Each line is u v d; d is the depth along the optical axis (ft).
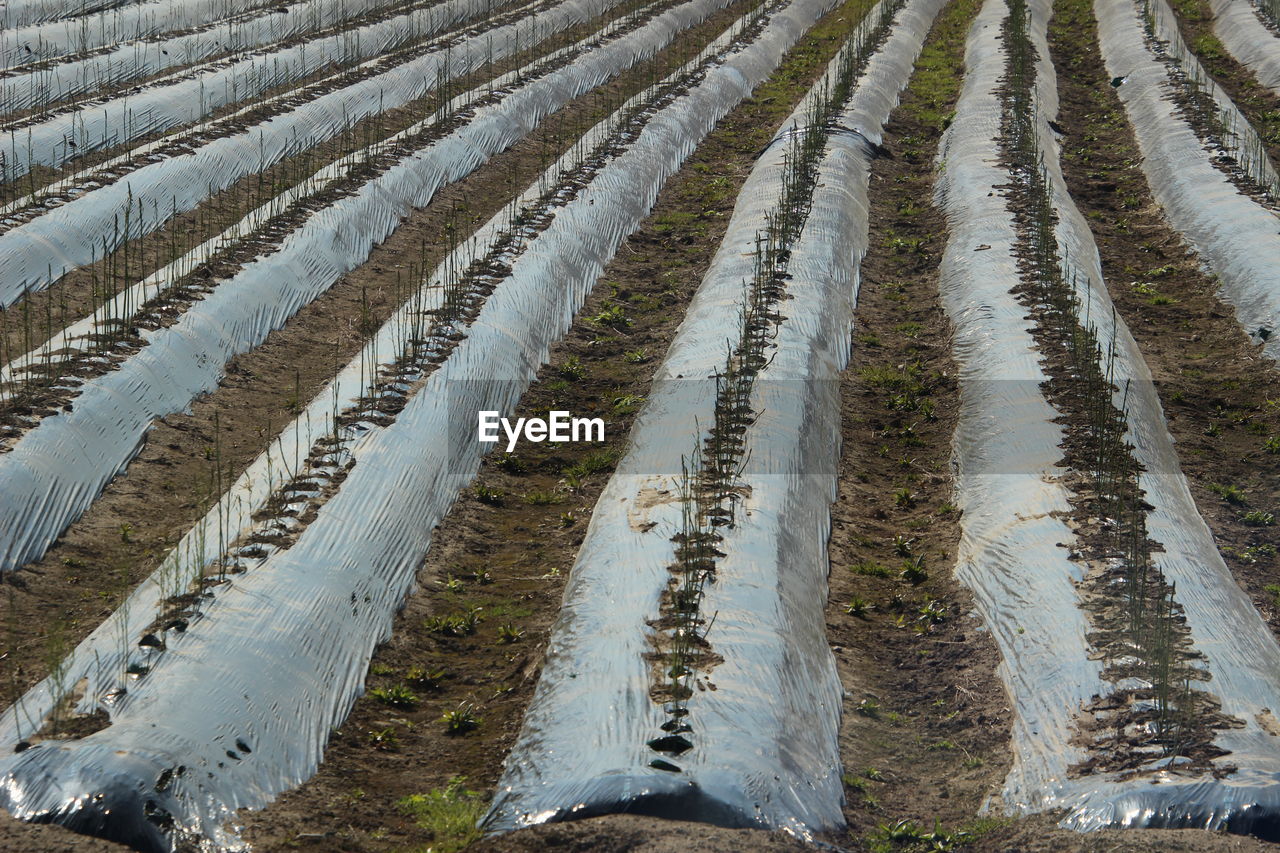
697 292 44.96
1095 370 36.55
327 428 32.42
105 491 29.53
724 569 26.58
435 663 25.43
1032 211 50.52
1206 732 21.52
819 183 54.03
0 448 28.50
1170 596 25.94
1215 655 23.97
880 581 29.55
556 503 32.48
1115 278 48.44
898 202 56.24
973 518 31.27
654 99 67.41
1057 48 83.30
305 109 59.98
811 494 31.58
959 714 24.25
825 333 40.63
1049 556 28.07
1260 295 43.80
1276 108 66.49
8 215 44.01
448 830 19.45
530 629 26.48
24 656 23.40
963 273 46.09
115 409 31.81
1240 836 19.07
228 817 19.38
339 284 44.60
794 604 26.27
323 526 27.86
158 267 43.27
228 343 37.65
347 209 48.49
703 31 87.25
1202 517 31.42
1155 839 18.97
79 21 73.41
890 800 21.77
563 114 66.95
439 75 69.62
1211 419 37.55
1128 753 21.34
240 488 29.78
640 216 53.88
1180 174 55.83
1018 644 25.71
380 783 21.40
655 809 19.24
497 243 46.78
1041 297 42.63
